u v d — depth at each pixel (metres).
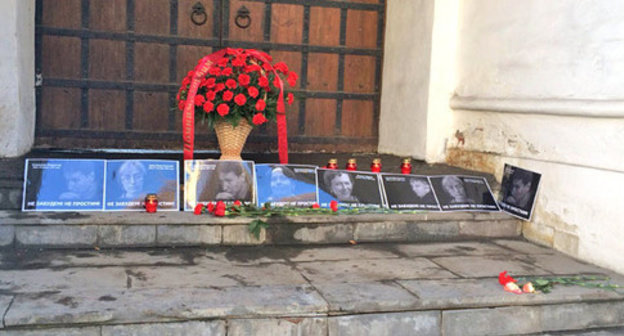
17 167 4.62
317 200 4.75
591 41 4.32
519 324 3.46
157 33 6.33
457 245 4.68
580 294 3.57
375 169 5.33
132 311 2.89
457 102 5.96
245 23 6.59
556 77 4.68
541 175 4.83
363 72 7.09
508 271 3.96
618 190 4.08
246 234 4.36
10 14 5.04
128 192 4.41
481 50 5.68
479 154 5.67
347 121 7.09
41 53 6.02
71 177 4.34
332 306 3.15
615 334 3.54
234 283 3.44
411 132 6.45
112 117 6.30
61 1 6.04
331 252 4.29
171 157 6.11
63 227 4.04
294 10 6.75
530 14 5.00
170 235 4.21
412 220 4.73
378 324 3.22
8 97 5.12
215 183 4.60
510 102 5.12
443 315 3.33
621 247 4.04
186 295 3.17
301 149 6.95
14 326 2.76
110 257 3.89
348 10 6.94
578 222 4.42
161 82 6.39
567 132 4.55
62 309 2.86
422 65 6.24
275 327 3.08
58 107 6.13
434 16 6.04
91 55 6.17
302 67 6.85
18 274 3.43
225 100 4.77
